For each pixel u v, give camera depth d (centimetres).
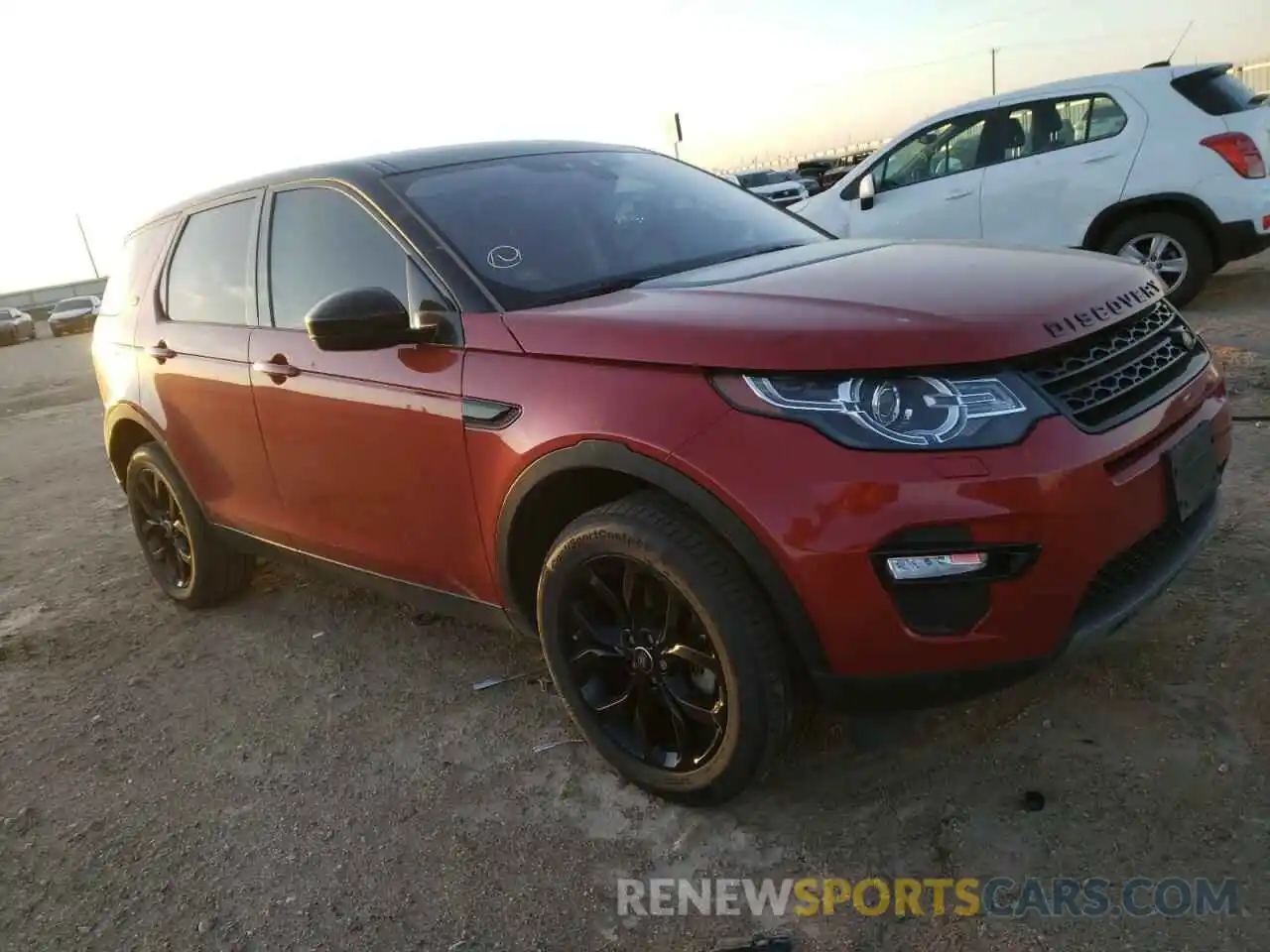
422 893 244
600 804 268
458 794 282
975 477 204
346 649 388
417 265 297
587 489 265
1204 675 274
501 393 263
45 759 338
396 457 296
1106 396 226
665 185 366
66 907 260
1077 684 280
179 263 407
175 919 249
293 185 350
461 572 295
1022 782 248
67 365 2131
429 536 299
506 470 262
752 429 218
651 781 261
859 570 210
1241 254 704
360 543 327
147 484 443
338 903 246
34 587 519
